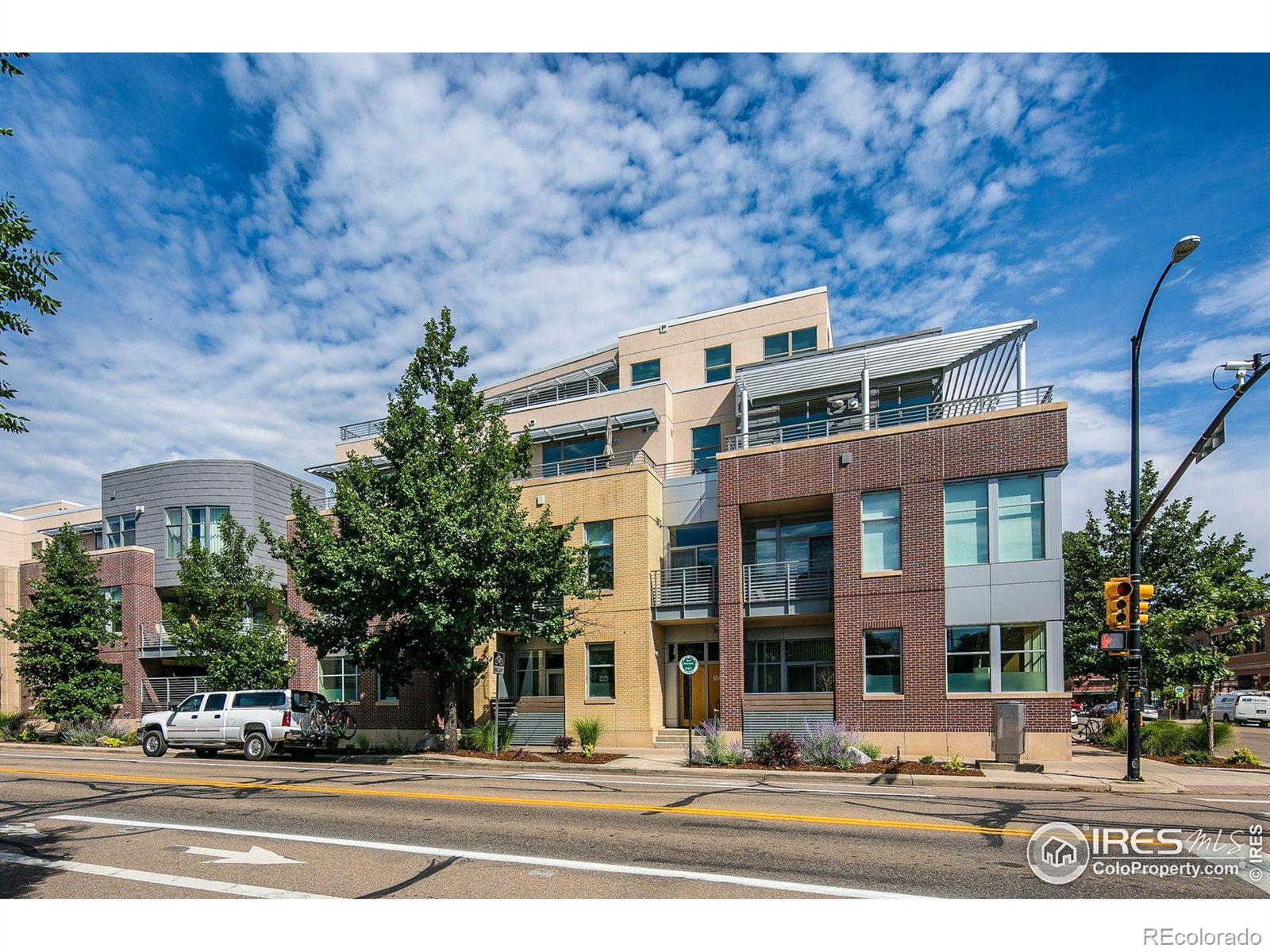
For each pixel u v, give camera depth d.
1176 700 26.33
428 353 21.44
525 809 11.69
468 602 19.47
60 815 11.31
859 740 18.86
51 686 29.30
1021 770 16.91
